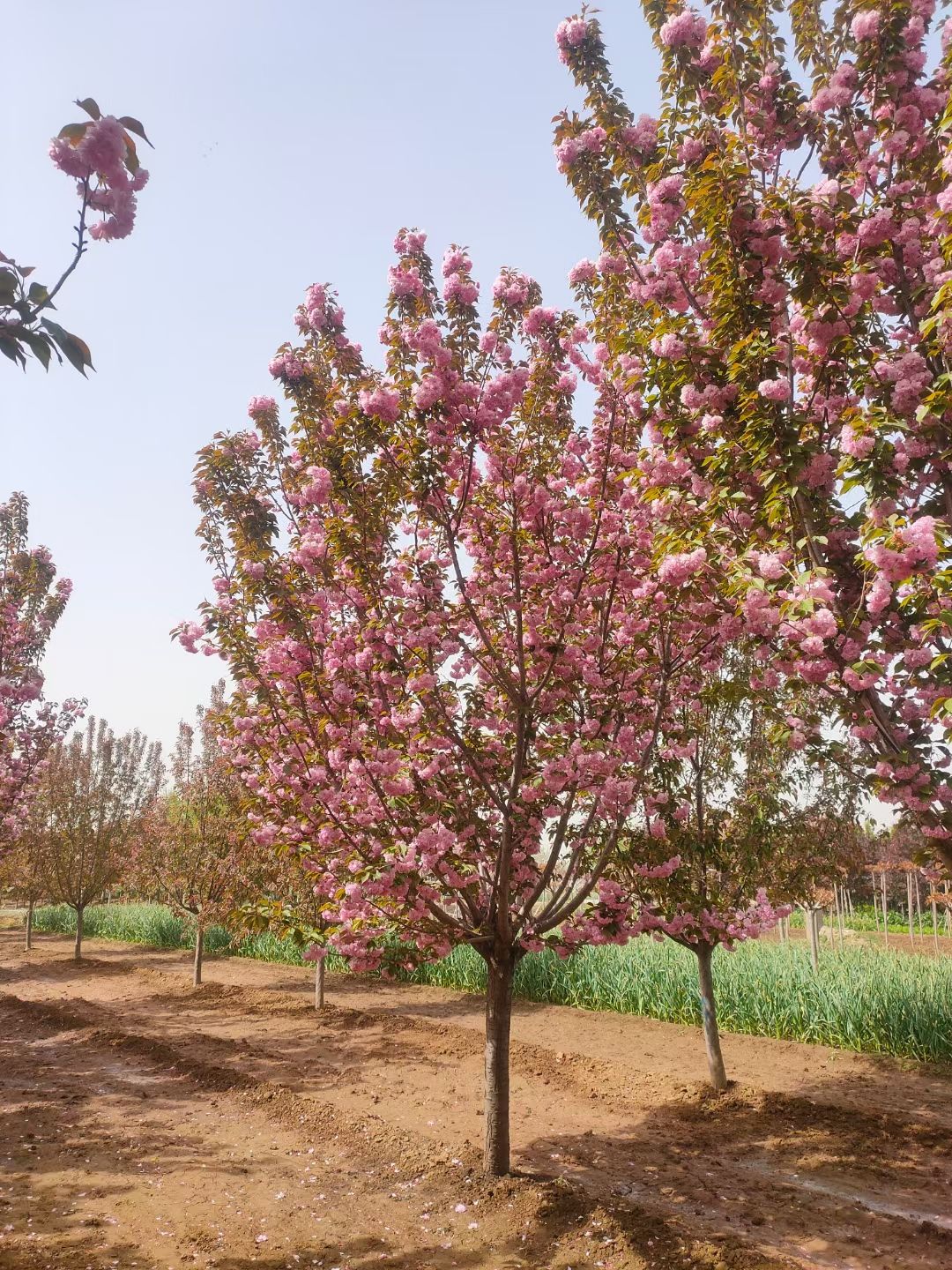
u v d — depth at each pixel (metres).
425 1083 8.92
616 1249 5.04
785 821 8.03
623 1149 6.91
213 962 18.39
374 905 5.98
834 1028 9.72
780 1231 5.38
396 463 5.94
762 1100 7.82
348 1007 12.79
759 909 8.14
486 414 5.68
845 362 4.61
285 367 6.25
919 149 4.63
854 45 4.89
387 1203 5.85
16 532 13.09
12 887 21.27
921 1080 8.38
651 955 12.48
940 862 4.45
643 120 5.54
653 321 5.53
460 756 6.41
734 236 4.64
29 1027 11.96
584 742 5.81
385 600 6.14
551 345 6.25
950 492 4.34
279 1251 5.09
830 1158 6.58
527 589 6.58
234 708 6.90
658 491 4.98
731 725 8.30
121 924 24.11
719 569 4.74
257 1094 8.39
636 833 6.82
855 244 4.66
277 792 6.63
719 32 5.05
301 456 6.54
